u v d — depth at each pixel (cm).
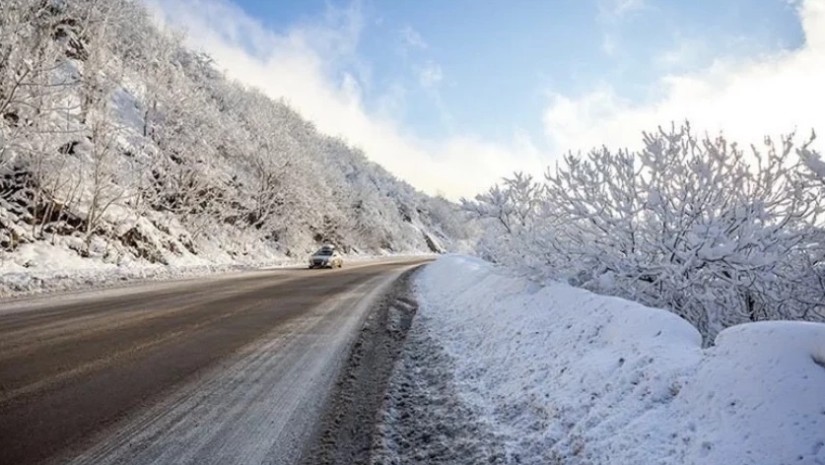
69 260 1619
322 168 5488
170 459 323
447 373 564
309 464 326
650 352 363
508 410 415
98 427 366
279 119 4472
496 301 839
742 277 545
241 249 3134
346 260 4241
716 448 244
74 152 1870
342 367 588
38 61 1548
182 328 774
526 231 732
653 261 621
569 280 721
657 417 297
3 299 962
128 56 2534
